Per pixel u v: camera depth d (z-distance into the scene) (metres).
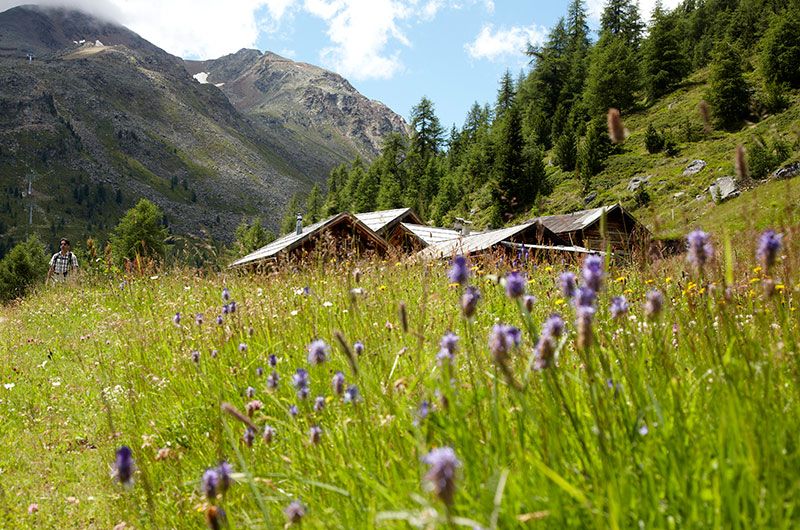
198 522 3.49
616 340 3.51
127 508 4.00
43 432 6.43
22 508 4.82
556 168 102.88
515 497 2.01
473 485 2.28
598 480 2.09
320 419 3.58
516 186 88.56
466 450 2.38
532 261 9.19
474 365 3.50
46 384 8.10
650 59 120.00
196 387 5.47
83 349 9.80
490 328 4.88
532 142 110.94
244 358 5.50
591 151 94.19
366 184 135.00
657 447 2.21
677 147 88.88
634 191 79.44
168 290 11.99
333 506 2.73
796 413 2.27
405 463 2.67
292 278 8.91
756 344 2.77
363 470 2.76
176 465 4.20
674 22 122.12
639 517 1.95
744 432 1.91
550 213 83.44
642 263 4.55
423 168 128.25
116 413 6.20
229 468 2.37
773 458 1.88
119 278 14.50
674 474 2.05
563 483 1.82
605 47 124.69
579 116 113.31
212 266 11.89
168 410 5.43
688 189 71.12
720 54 94.62
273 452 3.71
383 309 5.89
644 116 109.62
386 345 4.52
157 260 13.56
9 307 17.44
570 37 141.25
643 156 91.94
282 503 3.10
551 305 5.66
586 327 2.18
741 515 1.77
